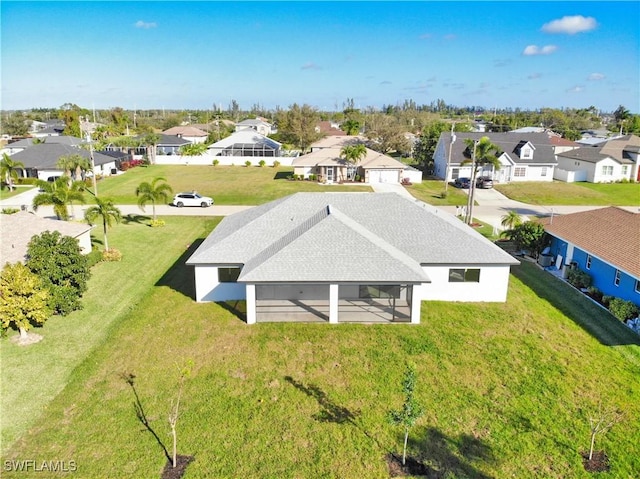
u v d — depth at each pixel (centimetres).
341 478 1317
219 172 7400
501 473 1342
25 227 2895
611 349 2031
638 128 12475
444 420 1560
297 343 2058
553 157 6619
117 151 8069
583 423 1551
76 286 2431
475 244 2555
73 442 1446
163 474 1323
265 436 1480
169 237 3706
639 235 2558
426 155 7562
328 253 2270
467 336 2131
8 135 12656
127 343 2048
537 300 2550
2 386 1719
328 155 6919
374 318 2295
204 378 1789
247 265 2353
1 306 1959
